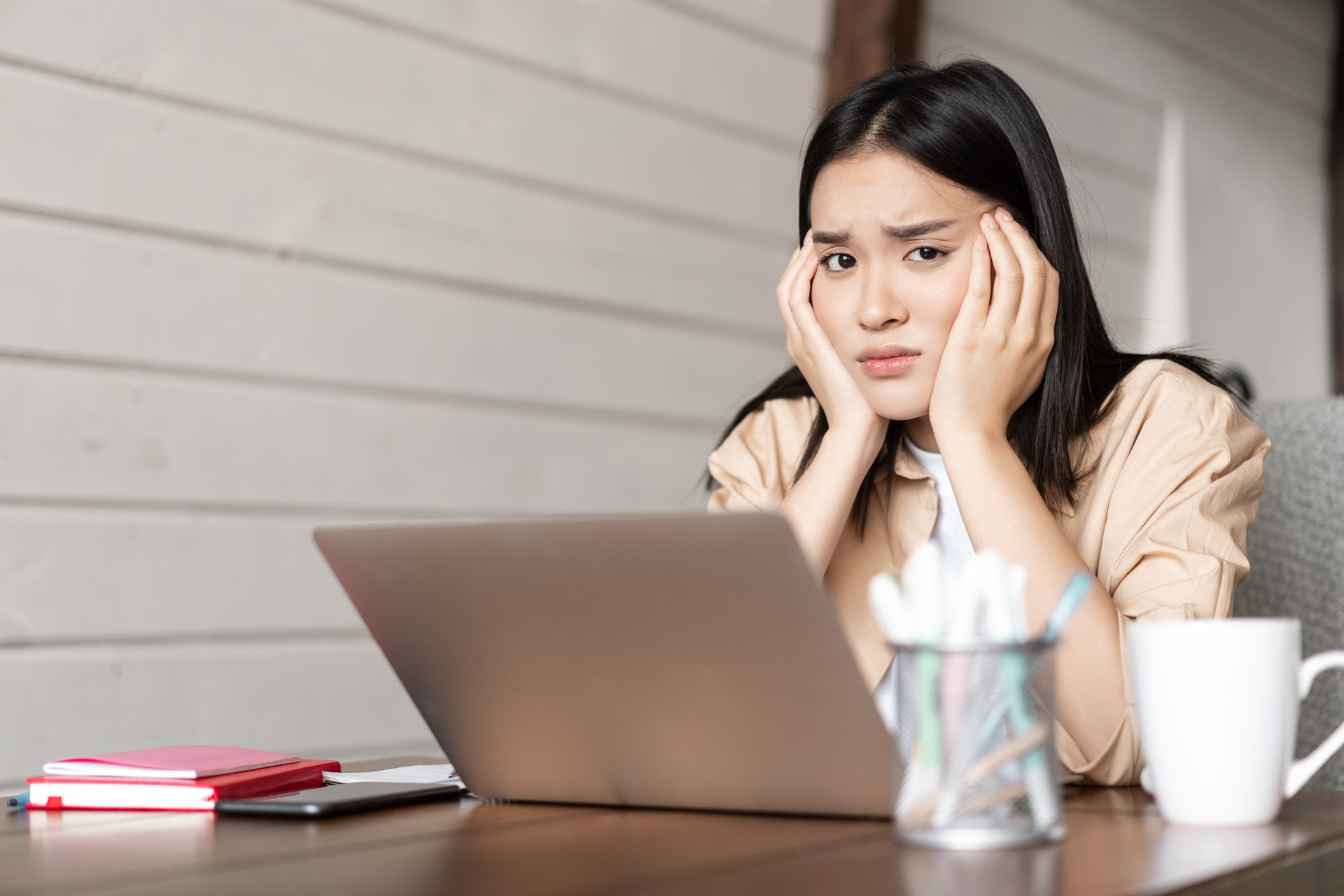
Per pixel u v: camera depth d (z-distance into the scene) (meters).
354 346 1.97
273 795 0.81
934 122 1.07
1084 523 1.13
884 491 1.24
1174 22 3.62
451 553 0.70
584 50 2.24
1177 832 0.63
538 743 0.75
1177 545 1.02
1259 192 4.00
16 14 1.64
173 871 0.58
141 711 1.75
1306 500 1.29
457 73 2.08
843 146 1.10
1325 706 1.25
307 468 1.92
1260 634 0.65
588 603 0.68
